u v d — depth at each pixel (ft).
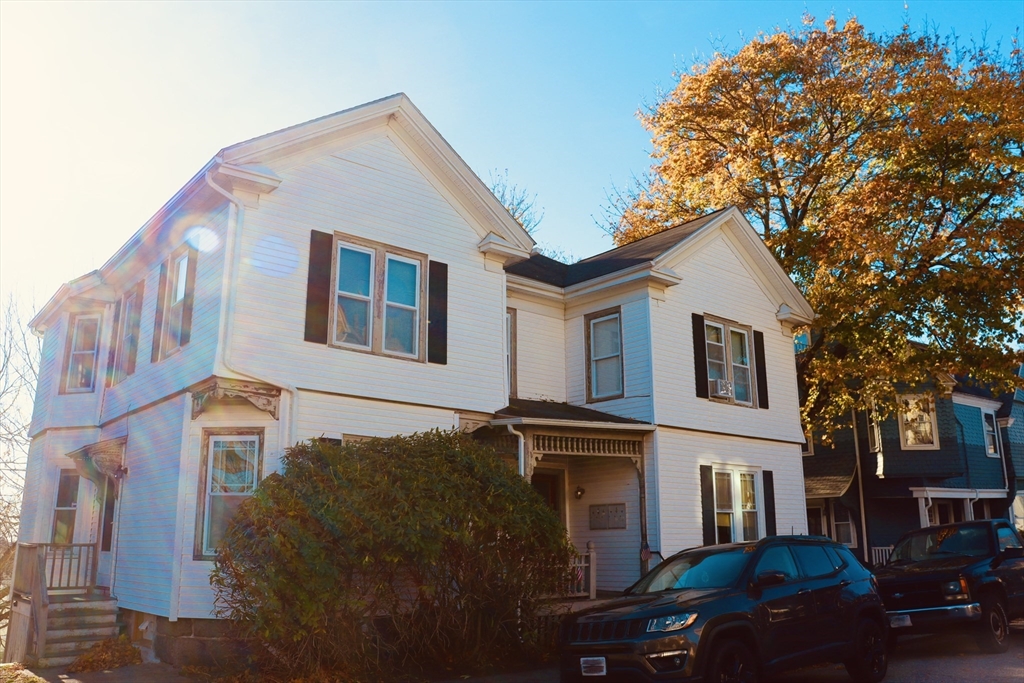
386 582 34.91
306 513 33.73
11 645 45.91
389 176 47.50
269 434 40.55
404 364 45.83
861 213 71.61
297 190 43.50
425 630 36.83
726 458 59.26
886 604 39.93
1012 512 102.47
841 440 91.40
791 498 64.34
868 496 88.17
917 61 73.36
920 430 86.69
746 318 64.13
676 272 58.44
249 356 40.14
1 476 84.69
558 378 60.08
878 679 32.19
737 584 28.99
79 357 60.23
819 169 75.31
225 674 35.37
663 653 26.35
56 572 55.67
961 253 67.21
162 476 43.04
